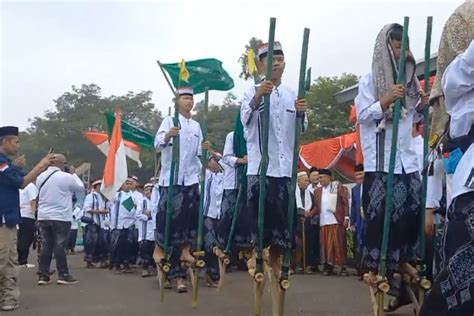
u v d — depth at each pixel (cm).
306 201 1255
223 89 876
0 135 771
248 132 606
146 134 1309
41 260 1053
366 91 557
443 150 385
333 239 1206
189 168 824
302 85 574
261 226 571
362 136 564
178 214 813
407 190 550
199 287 967
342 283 1032
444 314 345
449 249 348
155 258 824
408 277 563
